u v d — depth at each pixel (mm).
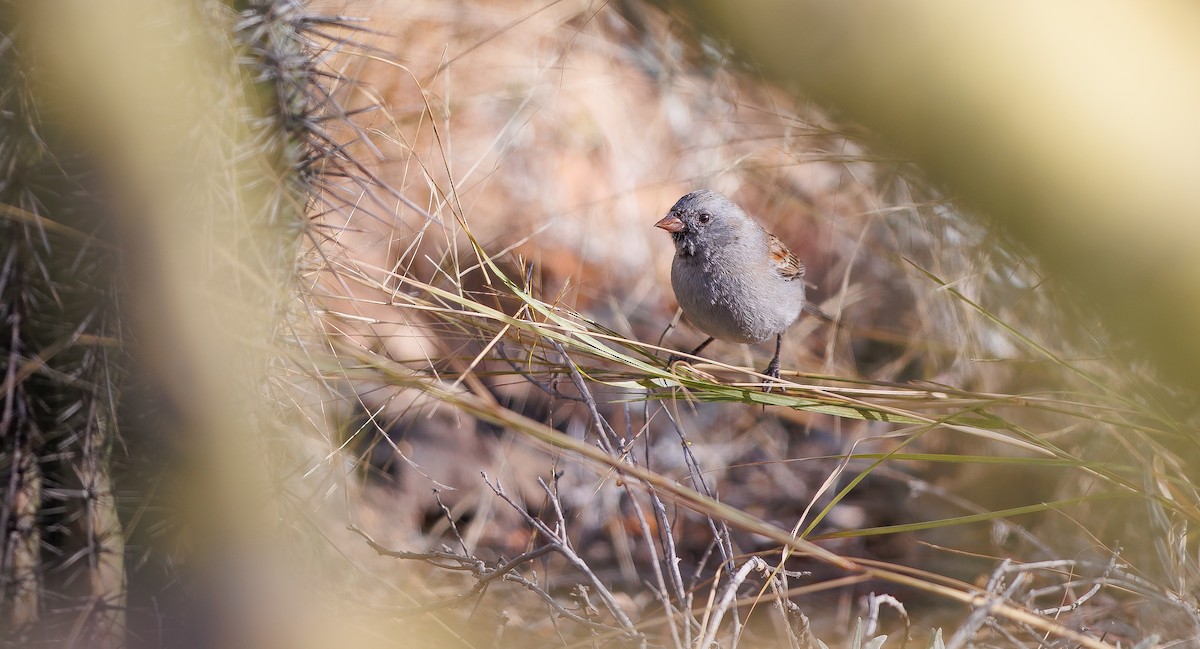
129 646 6281
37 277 5848
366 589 8547
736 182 13922
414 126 11742
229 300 5785
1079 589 9180
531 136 13656
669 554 6078
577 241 13688
